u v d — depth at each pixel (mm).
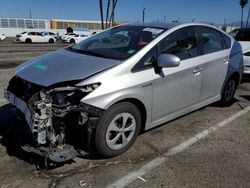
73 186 3070
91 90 3250
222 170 3479
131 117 3686
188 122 4875
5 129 4254
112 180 3201
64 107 3201
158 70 3883
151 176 3305
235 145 4133
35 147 3340
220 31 5344
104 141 3438
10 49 19031
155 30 4273
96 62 3650
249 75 8000
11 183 3080
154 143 4074
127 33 4430
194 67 4449
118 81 3434
